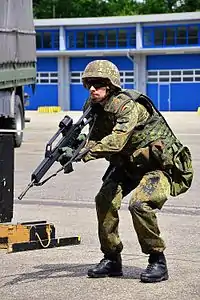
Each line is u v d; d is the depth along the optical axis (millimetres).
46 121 48219
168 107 67750
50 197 15883
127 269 9266
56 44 69500
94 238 11367
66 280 8758
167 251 10477
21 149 27250
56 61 69812
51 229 10672
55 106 69000
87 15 113375
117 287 8383
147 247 8320
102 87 7883
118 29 67812
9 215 11766
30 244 10406
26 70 28562
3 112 25766
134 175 8312
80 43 69062
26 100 30562
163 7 115875
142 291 8219
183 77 66875
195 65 66438
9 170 11664
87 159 7777
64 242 10758
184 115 57938
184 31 65875
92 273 8789
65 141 7828
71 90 70125
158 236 8273
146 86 68125
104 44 68438
